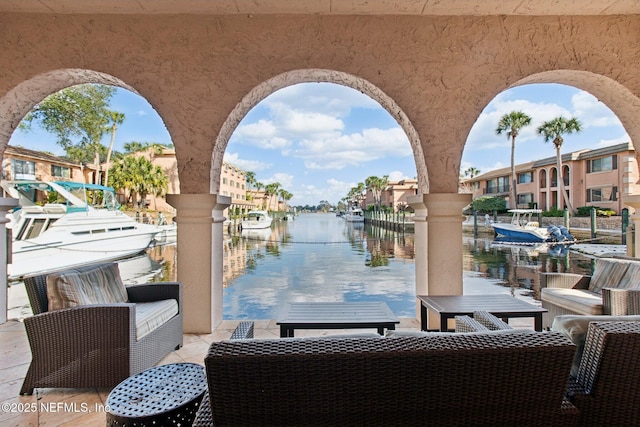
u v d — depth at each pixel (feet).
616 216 65.98
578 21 10.94
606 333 4.14
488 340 3.76
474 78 11.05
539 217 70.90
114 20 10.84
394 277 37.65
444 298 9.93
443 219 11.21
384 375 3.63
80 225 38.01
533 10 10.74
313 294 29.94
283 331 7.75
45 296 7.96
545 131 78.84
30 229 33.45
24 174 71.31
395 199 156.87
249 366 3.52
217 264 11.82
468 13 10.93
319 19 10.98
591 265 42.11
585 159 76.38
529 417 3.91
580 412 4.19
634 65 10.98
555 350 3.68
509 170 102.68
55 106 44.34
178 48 10.92
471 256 49.98
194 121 11.04
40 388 7.75
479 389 3.73
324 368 3.58
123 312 7.55
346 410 3.72
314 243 75.00
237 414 3.70
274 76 10.99
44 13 10.74
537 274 36.58
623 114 12.28
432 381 3.68
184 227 11.23
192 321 11.25
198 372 5.66
